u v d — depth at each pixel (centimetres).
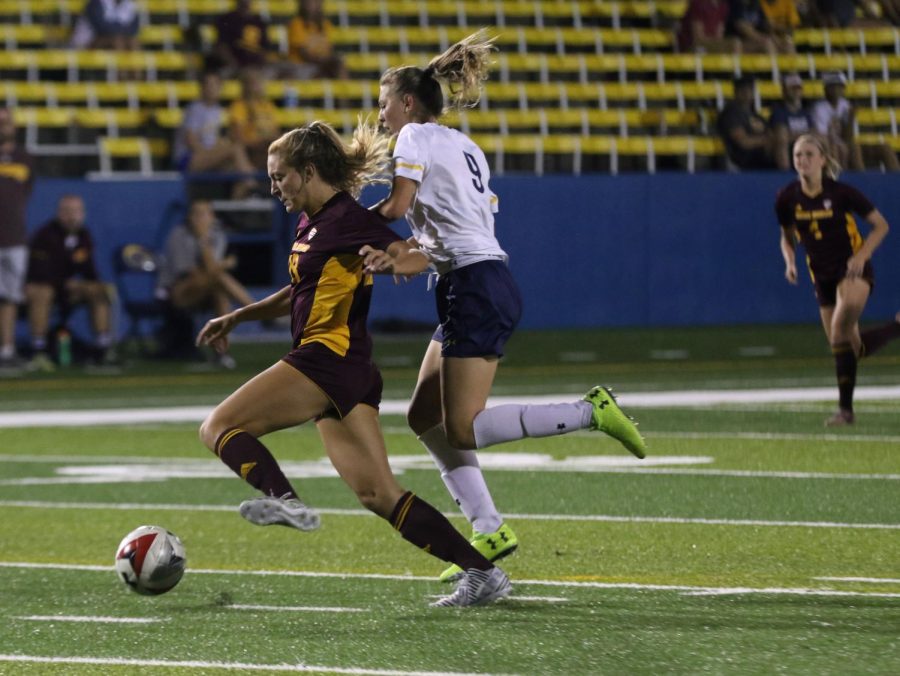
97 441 4697
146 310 7394
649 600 2294
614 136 9469
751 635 2025
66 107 8644
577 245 8944
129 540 2216
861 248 4388
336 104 9050
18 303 7044
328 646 1997
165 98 8781
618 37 9956
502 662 1886
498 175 8819
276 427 2162
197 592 2431
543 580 2481
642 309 9069
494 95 9469
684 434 4619
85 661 1934
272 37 9325
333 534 3041
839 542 2825
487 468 3981
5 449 4528
